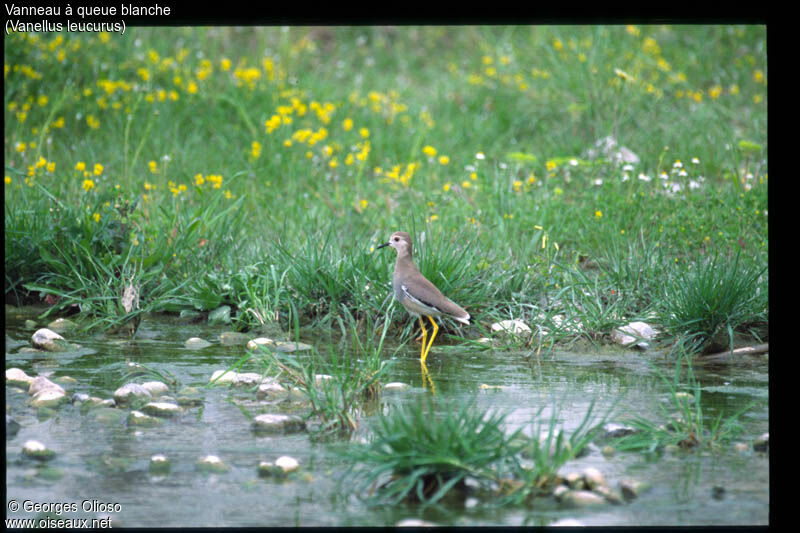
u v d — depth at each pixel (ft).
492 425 23.73
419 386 32.45
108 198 45.42
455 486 23.25
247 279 42.09
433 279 41.11
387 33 89.40
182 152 59.98
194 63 74.59
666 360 36.78
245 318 41.78
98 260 42.55
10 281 43.65
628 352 37.93
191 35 79.92
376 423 27.63
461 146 65.57
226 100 68.08
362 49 87.04
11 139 58.95
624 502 22.24
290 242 46.32
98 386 31.60
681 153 59.41
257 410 29.50
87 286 41.93
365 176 61.67
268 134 61.82
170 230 45.83
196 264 44.60
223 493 22.79
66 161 58.59
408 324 40.96
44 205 46.96
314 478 23.80
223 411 29.37
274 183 57.57
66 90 64.34
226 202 52.65
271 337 39.63
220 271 44.09
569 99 68.54
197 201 52.65
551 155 62.54
